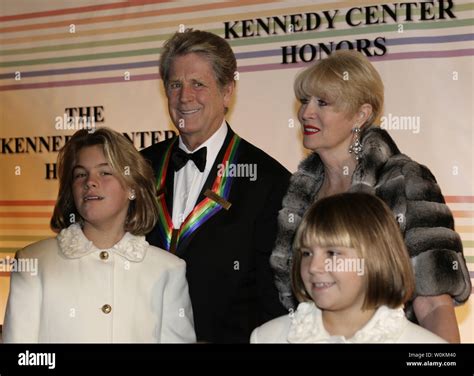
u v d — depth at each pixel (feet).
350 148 6.42
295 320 5.09
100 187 5.95
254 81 7.45
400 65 7.01
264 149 7.38
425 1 6.95
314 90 6.47
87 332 5.77
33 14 8.34
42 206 8.24
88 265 5.92
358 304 4.91
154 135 7.86
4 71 8.46
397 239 4.94
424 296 5.88
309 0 7.29
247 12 7.50
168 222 6.87
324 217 4.93
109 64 8.05
